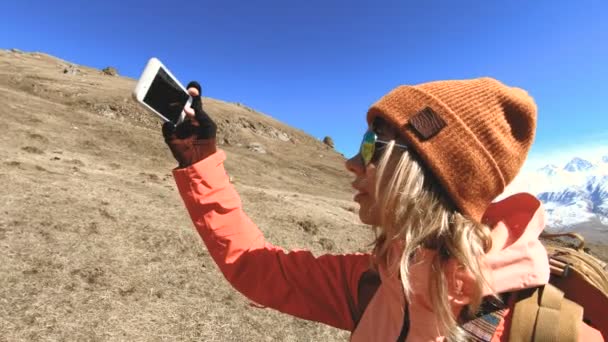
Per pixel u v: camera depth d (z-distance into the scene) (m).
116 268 5.86
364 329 1.21
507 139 1.02
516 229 1.07
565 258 1.10
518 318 0.96
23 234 6.16
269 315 5.62
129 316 4.86
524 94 1.08
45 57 59.47
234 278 1.52
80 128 22.08
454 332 0.97
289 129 55.84
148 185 12.23
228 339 4.89
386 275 1.13
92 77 48.41
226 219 1.52
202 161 1.52
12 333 4.08
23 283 4.95
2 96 24.17
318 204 16.94
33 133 17.02
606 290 1.01
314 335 5.41
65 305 4.75
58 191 8.60
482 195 1.01
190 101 1.51
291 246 9.02
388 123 1.11
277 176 28.52
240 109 55.44
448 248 0.99
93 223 7.18
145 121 33.00
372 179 1.13
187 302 5.48
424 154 1.00
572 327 0.91
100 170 13.41
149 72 1.34
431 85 1.09
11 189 7.97
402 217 1.01
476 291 0.95
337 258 1.52
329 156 47.78
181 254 6.88
